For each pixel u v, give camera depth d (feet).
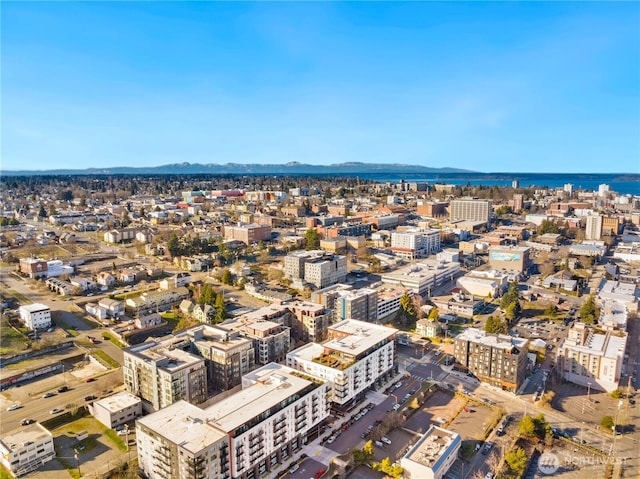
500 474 615.98
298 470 629.10
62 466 625.41
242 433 584.81
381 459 652.48
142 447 599.98
